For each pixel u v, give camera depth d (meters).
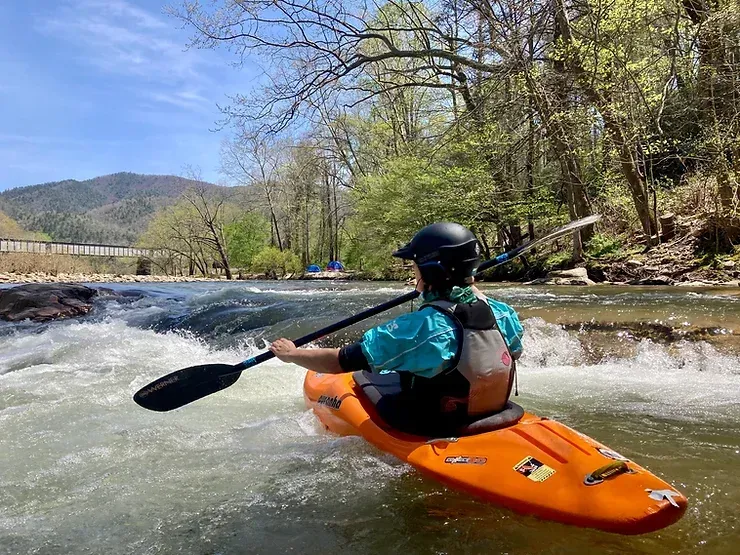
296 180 37.50
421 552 2.02
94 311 9.62
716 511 2.26
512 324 2.75
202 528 2.30
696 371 4.74
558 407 3.82
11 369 5.78
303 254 40.22
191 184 37.84
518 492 2.18
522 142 13.34
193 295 11.71
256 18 12.95
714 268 9.85
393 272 23.16
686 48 11.64
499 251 18.22
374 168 27.05
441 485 2.43
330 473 2.72
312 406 3.67
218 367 3.26
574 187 13.01
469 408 2.59
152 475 2.89
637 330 5.50
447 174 15.66
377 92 14.88
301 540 2.16
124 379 5.14
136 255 40.44
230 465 2.96
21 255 28.61
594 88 10.93
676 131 12.85
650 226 11.70
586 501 2.03
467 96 14.52
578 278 11.23
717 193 9.99
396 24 18.17
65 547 2.21
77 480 2.86
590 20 10.92
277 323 7.50
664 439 3.14
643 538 2.05
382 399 3.02
